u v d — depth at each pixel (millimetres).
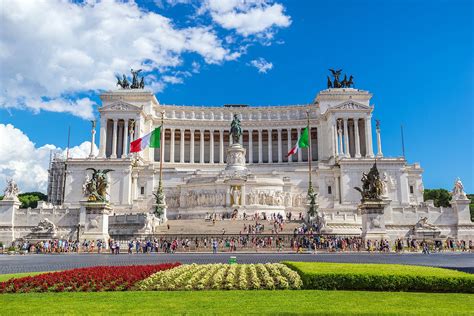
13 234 82875
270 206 97062
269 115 146625
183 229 74188
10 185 85875
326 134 135250
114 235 67188
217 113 147125
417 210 85500
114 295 20125
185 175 114000
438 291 20938
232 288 22062
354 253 52938
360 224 79000
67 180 109562
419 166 120562
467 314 15047
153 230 72625
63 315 15148
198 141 150000
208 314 15133
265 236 65250
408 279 21234
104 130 129000
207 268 29453
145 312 15695
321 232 69125
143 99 137625
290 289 21922
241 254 52531
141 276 24109
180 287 22266
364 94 137125
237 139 114625
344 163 110438
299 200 104250
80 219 80812
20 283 22141
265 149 148250
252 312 15547
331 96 137375
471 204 132625
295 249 59781
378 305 17188
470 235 83438
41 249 61438
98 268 27531
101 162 110375
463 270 31219
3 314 15375
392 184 108688
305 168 120375
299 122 140875
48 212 84562
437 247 70375
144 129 135625
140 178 112938
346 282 21750
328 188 112000
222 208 96062
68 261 42375
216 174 107625
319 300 18469
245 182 97812
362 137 133875
